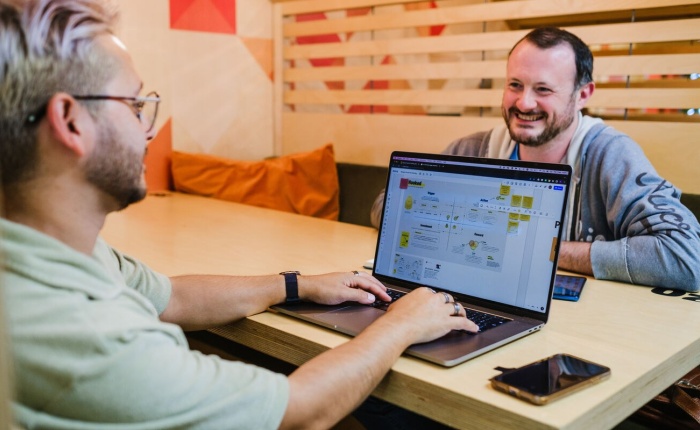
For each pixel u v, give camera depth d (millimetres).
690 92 2150
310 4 3123
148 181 2873
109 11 864
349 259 1643
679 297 1370
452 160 1333
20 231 746
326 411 854
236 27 3125
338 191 2986
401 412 1327
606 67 2311
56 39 773
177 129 2951
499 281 1219
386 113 3037
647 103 2242
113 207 892
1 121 758
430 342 1029
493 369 956
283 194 2855
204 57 3016
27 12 758
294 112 3342
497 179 1261
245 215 2254
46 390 713
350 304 1229
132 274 1130
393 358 942
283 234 1941
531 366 932
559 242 1155
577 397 857
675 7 2182
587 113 2457
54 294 731
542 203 1192
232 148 3209
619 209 1651
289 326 1135
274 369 1631
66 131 788
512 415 813
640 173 1665
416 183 1380
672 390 1369
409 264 1354
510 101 1862
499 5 2529
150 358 753
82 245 861
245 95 3225
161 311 1163
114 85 837
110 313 758
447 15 2686
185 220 2133
